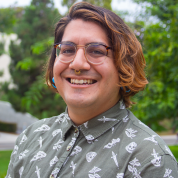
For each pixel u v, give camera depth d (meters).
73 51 1.10
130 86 1.17
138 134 1.00
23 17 8.43
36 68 6.28
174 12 3.04
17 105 8.61
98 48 1.05
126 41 1.14
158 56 2.87
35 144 1.27
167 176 0.88
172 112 3.25
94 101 1.06
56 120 1.33
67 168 1.03
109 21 1.09
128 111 1.20
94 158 1.00
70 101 1.07
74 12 1.13
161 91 2.93
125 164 0.93
